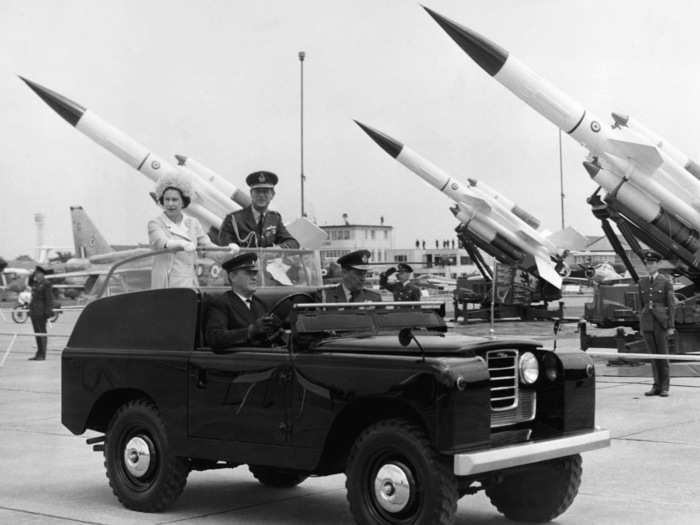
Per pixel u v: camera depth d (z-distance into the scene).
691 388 14.05
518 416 5.85
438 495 5.07
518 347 5.80
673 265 20.83
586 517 6.27
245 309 6.50
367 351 5.56
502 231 32.62
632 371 15.91
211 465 6.73
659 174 20.05
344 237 87.56
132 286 7.49
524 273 33.03
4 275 61.31
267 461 5.80
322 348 5.75
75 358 6.88
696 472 7.75
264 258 7.53
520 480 6.16
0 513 6.45
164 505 6.38
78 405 6.86
